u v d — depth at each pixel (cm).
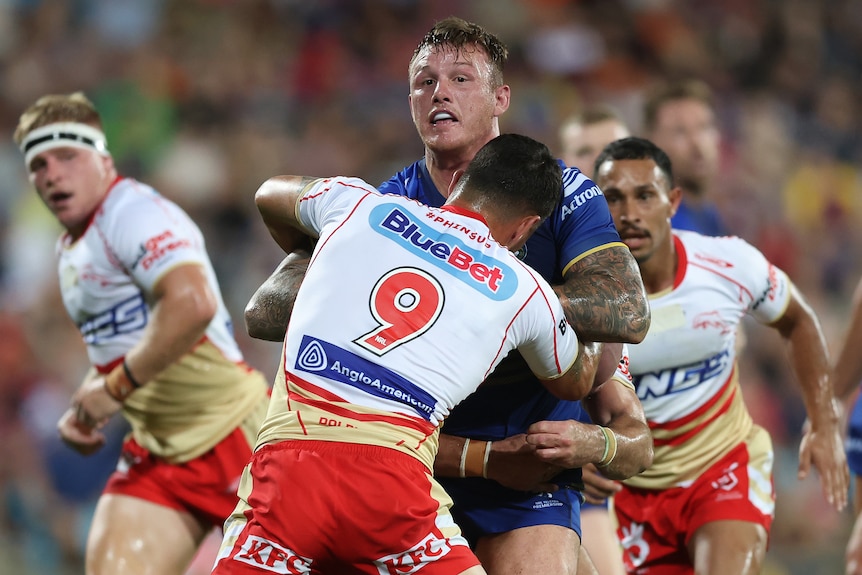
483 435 1445
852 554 2073
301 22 5231
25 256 3997
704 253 1777
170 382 1878
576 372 1316
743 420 1844
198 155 4469
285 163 4603
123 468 1925
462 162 1444
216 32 5041
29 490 3181
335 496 1203
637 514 1841
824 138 5553
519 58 5431
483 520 1458
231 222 4356
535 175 1310
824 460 1789
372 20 5300
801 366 1825
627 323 1311
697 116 2312
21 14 4894
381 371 1224
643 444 1401
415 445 1231
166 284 1809
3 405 3388
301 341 1252
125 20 4966
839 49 6094
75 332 3619
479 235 1280
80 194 1867
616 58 5597
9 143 4416
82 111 1895
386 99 5003
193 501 1906
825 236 5078
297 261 1445
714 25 5897
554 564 1404
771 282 1786
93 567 1844
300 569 1223
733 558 1709
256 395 1972
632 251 1700
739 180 5047
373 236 1274
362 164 4741
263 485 1240
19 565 3058
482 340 1245
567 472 1474
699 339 1750
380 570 1238
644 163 1705
